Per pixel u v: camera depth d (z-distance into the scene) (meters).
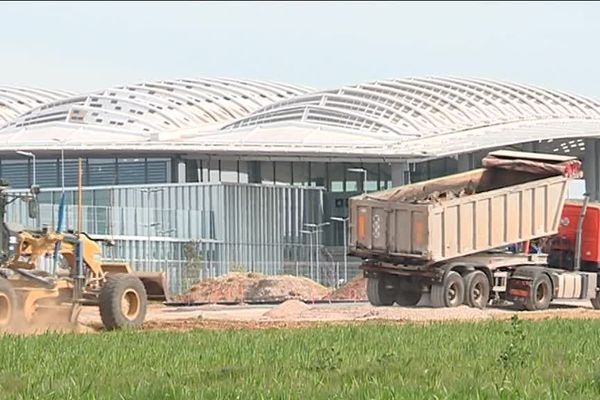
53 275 73.69
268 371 44.84
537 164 111.50
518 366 45.84
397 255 104.31
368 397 37.16
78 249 73.94
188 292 172.38
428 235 102.06
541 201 109.69
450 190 112.56
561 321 75.56
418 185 110.81
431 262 102.44
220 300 154.00
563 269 111.94
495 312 99.00
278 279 173.00
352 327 70.12
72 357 51.00
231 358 50.78
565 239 112.00
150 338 60.66
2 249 72.94
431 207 102.00
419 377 42.50
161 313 104.25
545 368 45.00
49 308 73.06
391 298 108.44
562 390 38.47
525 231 108.69
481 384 39.34
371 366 45.88
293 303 102.31
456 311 95.75
